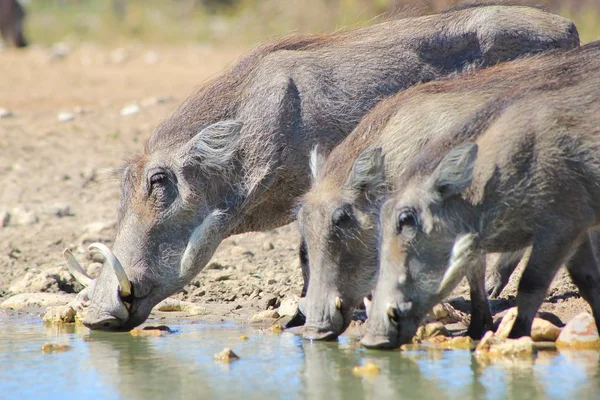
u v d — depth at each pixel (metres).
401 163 23.33
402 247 21.08
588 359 20.42
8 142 45.03
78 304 26.06
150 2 107.50
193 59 76.25
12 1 93.50
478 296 23.05
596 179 21.11
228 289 28.91
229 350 21.09
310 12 84.25
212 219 24.69
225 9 103.12
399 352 21.45
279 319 25.83
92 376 19.83
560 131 21.09
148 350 22.19
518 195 21.20
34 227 35.53
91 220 36.19
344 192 22.95
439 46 26.84
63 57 80.50
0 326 25.62
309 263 23.08
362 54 26.44
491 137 21.47
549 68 23.33
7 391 18.80
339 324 22.66
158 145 25.16
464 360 20.56
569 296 26.14
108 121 48.75
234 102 25.58
